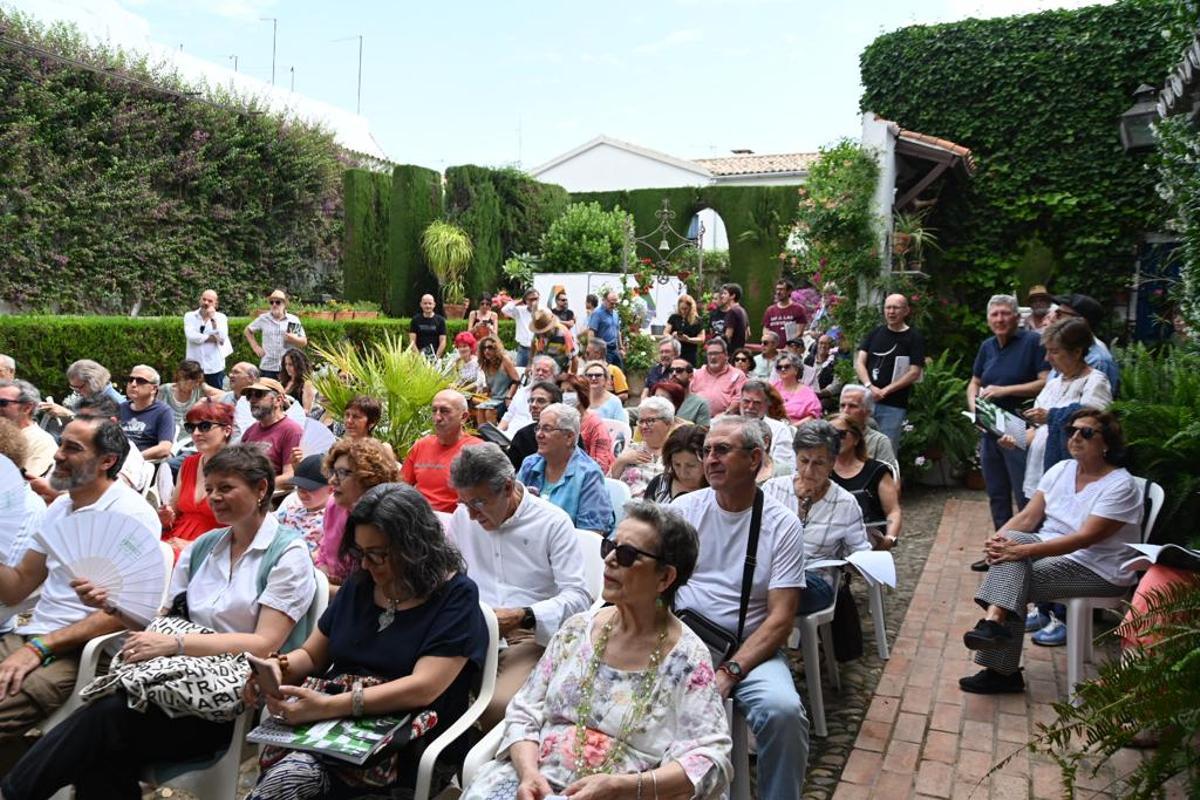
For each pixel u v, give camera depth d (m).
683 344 11.98
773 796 3.12
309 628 3.37
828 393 9.05
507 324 17.17
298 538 3.37
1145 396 5.24
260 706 3.16
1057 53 11.45
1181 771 2.56
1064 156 11.52
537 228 19.72
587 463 4.70
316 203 19.88
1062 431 4.94
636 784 2.37
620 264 19.23
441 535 3.03
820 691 3.96
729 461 3.44
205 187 17.55
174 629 3.16
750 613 3.46
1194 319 6.25
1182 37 7.13
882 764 3.65
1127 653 2.70
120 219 16.19
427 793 2.75
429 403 6.33
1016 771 3.56
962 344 11.83
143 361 12.27
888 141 9.61
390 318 16.44
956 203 12.04
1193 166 6.46
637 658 2.63
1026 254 11.77
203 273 17.61
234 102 18.31
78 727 2.84
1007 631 4.18
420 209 17.53
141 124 16.31
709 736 2.50
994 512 6.46
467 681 3.04
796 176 25.31
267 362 10.92
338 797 2.75
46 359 11.19
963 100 11.94
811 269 10.47
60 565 3.48
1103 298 11.59
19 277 14.84
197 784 2.99
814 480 4.34
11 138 14.44
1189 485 4.48
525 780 2.50
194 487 4.84
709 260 20.31
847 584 4.38
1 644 3.42
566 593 3.56
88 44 15.92
